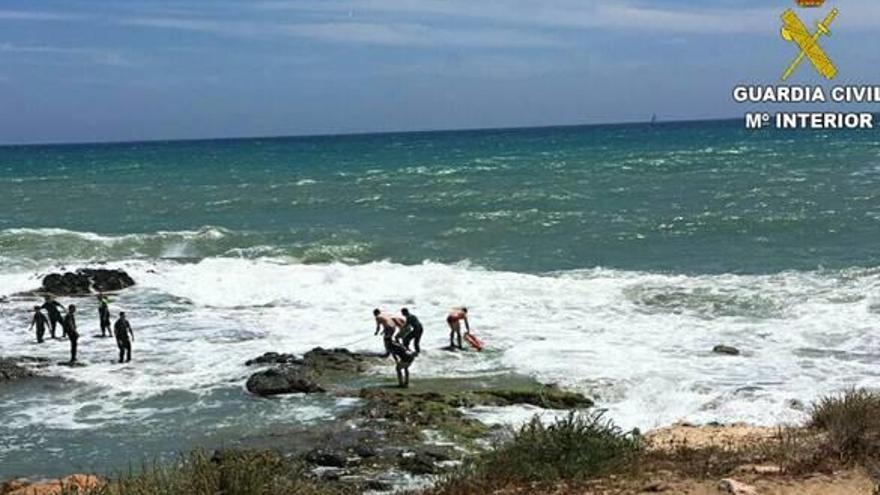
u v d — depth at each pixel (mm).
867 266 29875
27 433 17219
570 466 10031
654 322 24125
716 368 19719
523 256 34625
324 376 20422
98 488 9344
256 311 27062
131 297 29297
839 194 46781
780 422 15711
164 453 15805
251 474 8875
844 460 9789
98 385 20188
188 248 38969
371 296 28328
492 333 23453
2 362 21562
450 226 41219
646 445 11820
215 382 20234
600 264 32812
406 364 19375
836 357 20359
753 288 27312
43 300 29031
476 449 15062
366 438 15672
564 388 18781
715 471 9758
